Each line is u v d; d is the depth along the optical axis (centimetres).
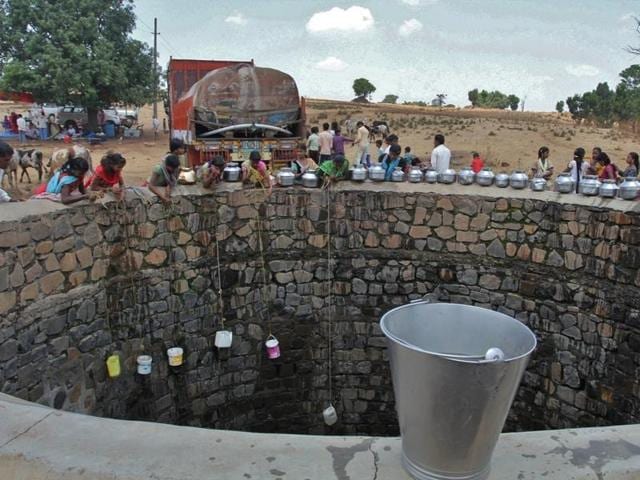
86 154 1001
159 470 225
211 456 234
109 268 746
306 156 1182
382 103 6134
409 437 224
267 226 923
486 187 911
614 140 3025
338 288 962
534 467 229
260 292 934
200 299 873
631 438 248
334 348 980
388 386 989
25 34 2638
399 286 953
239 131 1145
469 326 252
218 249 884
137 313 793
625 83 4388
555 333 861
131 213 768
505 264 894
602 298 805
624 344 784
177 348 838
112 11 2786
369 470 229
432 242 932
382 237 945
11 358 601
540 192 873
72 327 689
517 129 3325
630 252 769
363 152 1293
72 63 2598
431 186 930
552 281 856
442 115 4238
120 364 772
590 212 809
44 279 644
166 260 823
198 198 852
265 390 964
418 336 253
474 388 204
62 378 675
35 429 251
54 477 225
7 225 589
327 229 942
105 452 236
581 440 247
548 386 880
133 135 2991
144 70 2927
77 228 689
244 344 932
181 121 1266
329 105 4859
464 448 214
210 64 1467
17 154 1548
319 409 1001
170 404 858
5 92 2677
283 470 226
